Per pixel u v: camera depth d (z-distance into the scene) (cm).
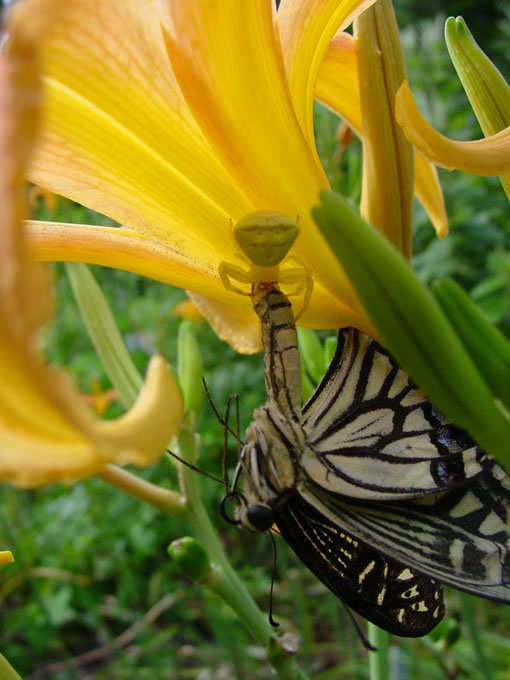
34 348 7
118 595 47
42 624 44
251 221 11
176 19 11
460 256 50
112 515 49
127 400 19
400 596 12
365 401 12
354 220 9
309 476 11
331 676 38
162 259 13
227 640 34
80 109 11
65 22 10
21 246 7
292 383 11
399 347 9
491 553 11
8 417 8
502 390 10
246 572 44
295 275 12
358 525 11
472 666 34
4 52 8
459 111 55
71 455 8
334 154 34
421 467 11
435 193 17
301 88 12
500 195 50
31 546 47
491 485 11
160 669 42
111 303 57
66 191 12
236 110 11
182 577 48
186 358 18
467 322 10
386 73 13
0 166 7
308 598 44
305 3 12
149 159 12
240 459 12
